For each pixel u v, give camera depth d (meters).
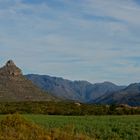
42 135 24.44
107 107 114.62
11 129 25.66
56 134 25.81
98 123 46.62
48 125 40.81
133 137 34.56
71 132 29.89
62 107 116.31
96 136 34.75
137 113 106.50
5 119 28.05
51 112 107.31
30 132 25.48
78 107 116.00
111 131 37.44
